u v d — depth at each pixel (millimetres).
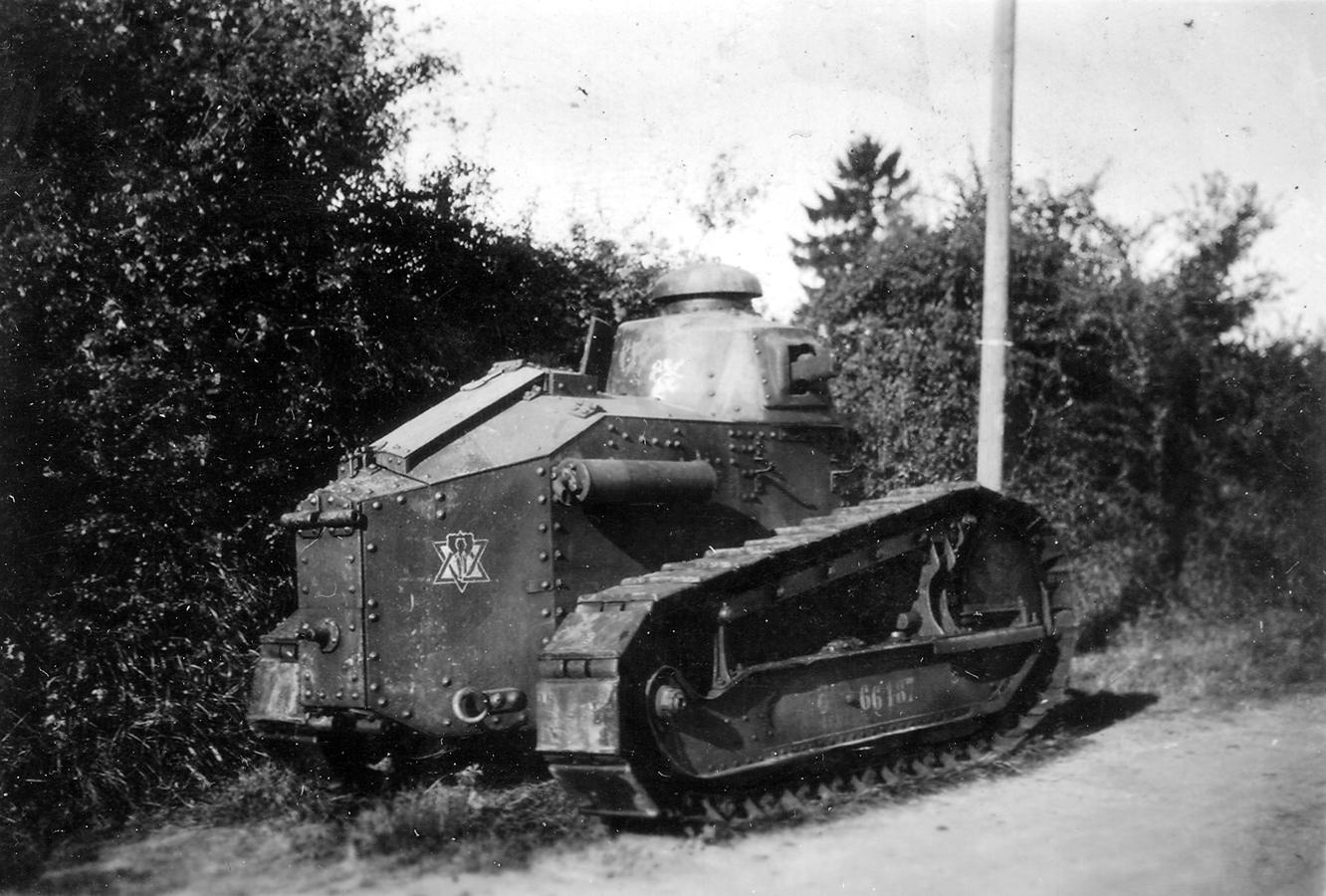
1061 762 8289
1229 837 6367
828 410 8781
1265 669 11250
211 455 8555
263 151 8836
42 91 7816
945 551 8188
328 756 7191
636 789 6066
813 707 7199
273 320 8805
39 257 7652
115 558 7957
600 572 7199
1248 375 14055
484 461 7008
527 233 11453
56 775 7113
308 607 6945
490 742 7672
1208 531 14086
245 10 8648
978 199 12859
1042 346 13125
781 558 7055
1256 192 13773
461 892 5691
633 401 7996
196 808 7270
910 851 6238
